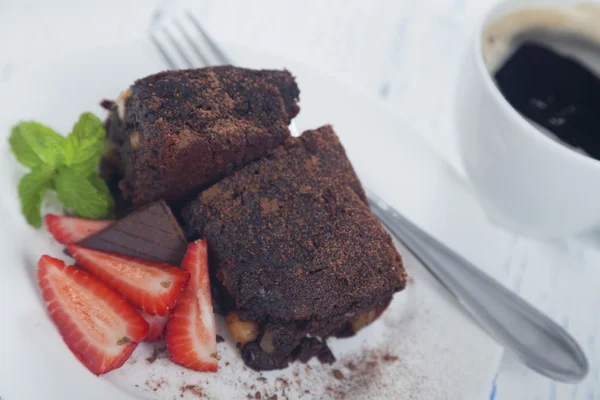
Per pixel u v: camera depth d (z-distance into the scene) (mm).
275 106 209
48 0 260
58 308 173
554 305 228
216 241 194
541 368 204
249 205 198
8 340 162
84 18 262
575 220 213
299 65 243
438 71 289
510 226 239
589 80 214
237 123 201
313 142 213
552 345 206
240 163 207
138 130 197
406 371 201
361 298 193
